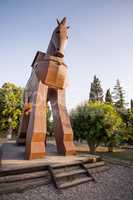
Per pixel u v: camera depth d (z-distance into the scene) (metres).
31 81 11.27
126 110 28.64
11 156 8.53
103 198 5.63
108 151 20.27
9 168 6.03
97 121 17.52
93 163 8.94
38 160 7.74
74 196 5.68
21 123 12.73
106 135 17.69
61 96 10.52
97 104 19.34
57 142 9.90
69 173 7.06
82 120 18.25
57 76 9.93
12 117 25.92
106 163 10.30
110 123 17.16
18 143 12.71
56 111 10.18
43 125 8.86
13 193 5.41
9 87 27.23
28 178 6.12
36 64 10.36
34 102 9.27
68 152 9.40
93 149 18.55
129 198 5.71
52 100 10.59
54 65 9.76
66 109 10.48
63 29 9.75
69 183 6.55
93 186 6.71
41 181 6.29
